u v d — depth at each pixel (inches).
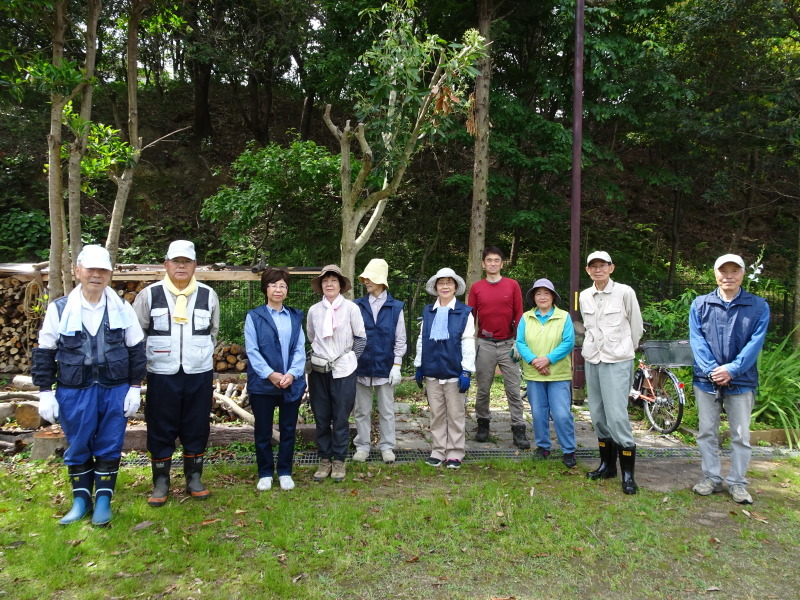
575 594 108.8
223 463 175.0
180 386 144.4
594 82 387.9
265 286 158.6
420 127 221.8
